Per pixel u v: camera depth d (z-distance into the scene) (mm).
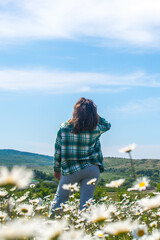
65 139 5188
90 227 3443
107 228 2490
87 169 5094
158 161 171250
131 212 4828
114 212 3695
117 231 2350
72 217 4613
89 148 5203
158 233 2025
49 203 5977
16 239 1444
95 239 2467
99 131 5270
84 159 5148
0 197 2693
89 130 5145
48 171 126625
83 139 5137
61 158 5230
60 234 1779
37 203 4426
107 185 3502
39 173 47281
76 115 5148
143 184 3268
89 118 5102
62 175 5250
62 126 5250
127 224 2369
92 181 5020
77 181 5176
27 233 1496
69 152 5164
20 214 2896
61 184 5203
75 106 5211
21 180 1961
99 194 7070
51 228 1799
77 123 5090
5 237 1427
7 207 2699
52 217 4910
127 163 174125
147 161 172875
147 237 2176
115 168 158500
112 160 187000
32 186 6176
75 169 5102
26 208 2967
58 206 5102
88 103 5199
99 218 2650
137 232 2342
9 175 1929
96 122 5195
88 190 5059
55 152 5359
